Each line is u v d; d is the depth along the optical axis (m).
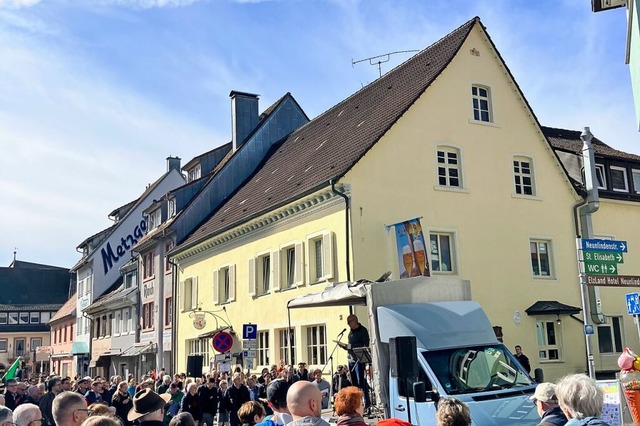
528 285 24.81
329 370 22.30
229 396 16.95
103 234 57.06
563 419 6.04
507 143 25.77
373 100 27.81
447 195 23.86
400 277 21.77
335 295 14.20
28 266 94.81
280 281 25.80
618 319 26.66
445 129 24.44
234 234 29.52
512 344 23.78
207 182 37.66
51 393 14.89
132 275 45.91
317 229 23.59
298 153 30.94
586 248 15.30
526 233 25.28
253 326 21.45
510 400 10.20
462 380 10.90
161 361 38.16
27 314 80.69
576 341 25.20
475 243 23.98
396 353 9.73
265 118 38.56
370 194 22.39
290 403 5.55
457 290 13.25
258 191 31.02
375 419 12.47
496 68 26.20
